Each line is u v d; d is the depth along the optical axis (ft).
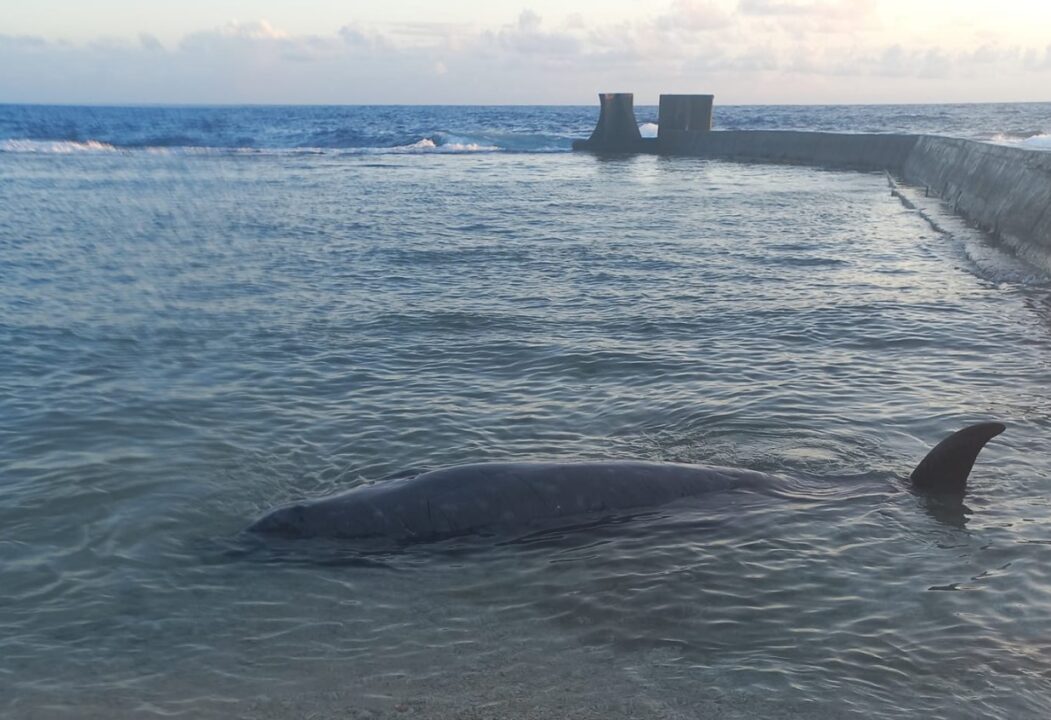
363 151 200.75
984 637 17.94
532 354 39.32
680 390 34.22
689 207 98.07
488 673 16.96
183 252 66.54
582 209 95.96
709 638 18.11
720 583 20.24
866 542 22.09
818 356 38.81
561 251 67.67
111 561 21.25
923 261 62.80
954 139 110.22
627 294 51.96
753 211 94.17
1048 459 27.17
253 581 20.43
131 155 174.81
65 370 36.52
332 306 48.70
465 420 31.09
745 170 156.15
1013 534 22.41
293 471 26.81
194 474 26.37
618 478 24.35
